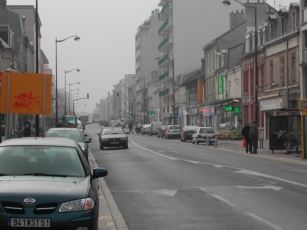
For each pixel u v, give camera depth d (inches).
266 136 1873.8
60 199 275.0
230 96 2374.5
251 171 761.6
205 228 358.3
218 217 398.3
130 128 3752.5
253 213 412.5
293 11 1646.2
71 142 361.1
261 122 1939.0
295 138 1189.7
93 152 1342.3
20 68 2532.0
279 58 1752.0
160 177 691.4
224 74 2445.9
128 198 505.4
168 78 3666.3
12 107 818.2
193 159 1033.5
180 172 754.8
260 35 1979.6
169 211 430.3
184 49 3432.6
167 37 3590.1
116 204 468.8
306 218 389.4
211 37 3432.6
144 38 5191.9
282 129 1197.1
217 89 2529.5
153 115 4606.3
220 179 655.1
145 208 446.6
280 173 731.4
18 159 326.6
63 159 331.6
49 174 316.2
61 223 269.7
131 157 1112.8
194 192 538.3
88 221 276.5
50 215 269.4
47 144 345.7
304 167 836.6
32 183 291.7
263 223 371.6
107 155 1204.5
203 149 1438.2
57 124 2017.7
